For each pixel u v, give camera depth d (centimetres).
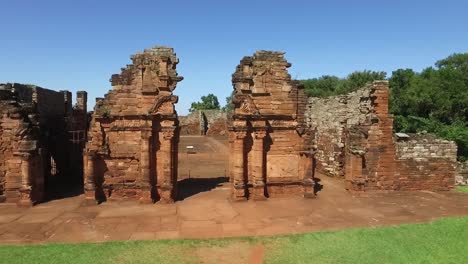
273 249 1312
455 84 3984
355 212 1805
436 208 1886
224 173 3009
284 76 2122
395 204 1966
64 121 2689
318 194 2197
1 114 1909
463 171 2486
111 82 1998
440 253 1289
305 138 2127
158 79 1995
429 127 3447
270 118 2105
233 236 1444
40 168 1994
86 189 1920
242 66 2067
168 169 1969
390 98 4141
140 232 1491
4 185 1945
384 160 2236
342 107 2662
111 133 2003
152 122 1962
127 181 2019
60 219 1664
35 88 2348
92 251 1274
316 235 1448
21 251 1269
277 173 2134
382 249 1312
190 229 1534
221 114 7294
